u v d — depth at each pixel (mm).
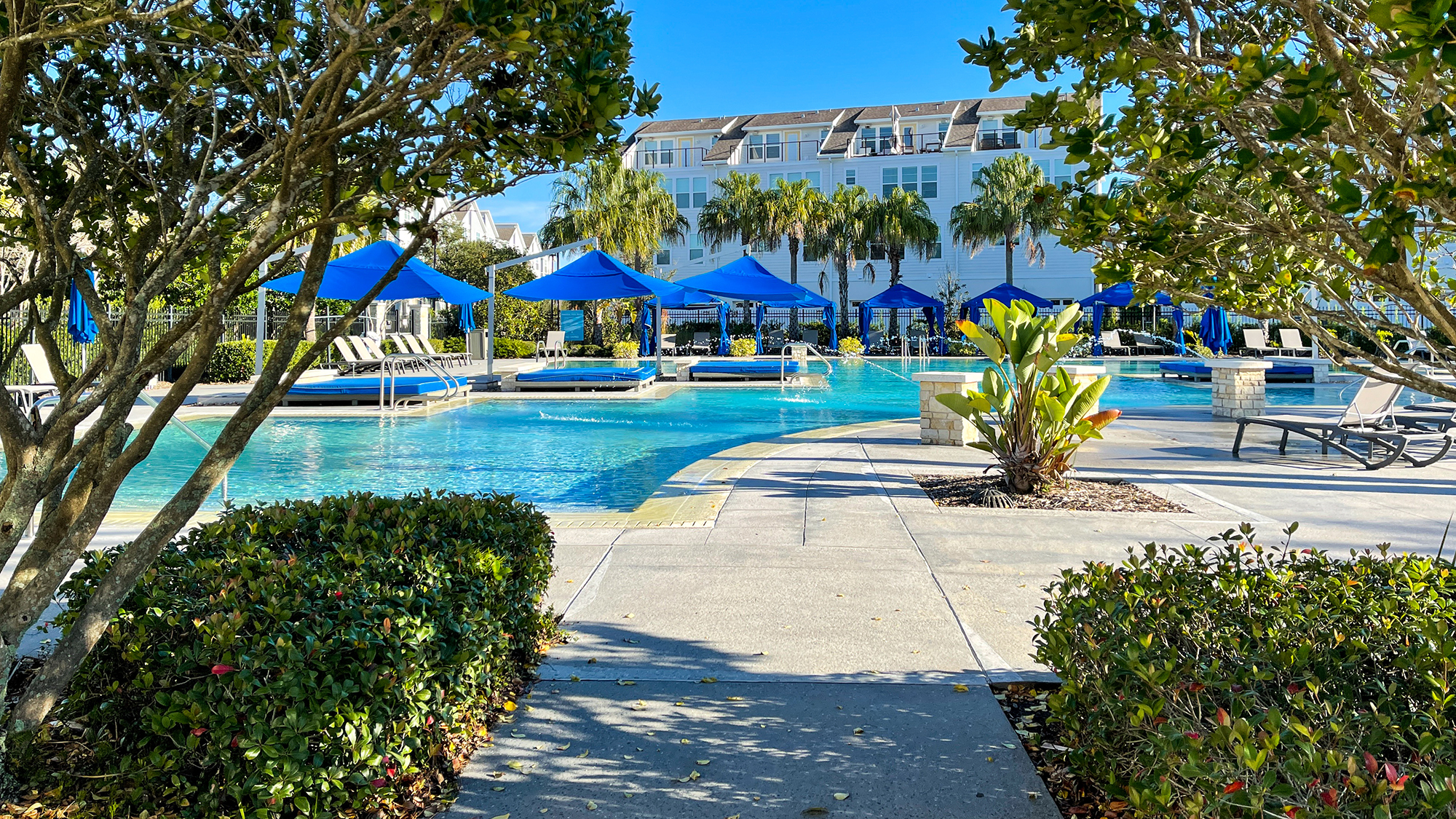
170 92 3217
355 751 2969
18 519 2799
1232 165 2926
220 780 3002
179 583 3654
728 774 3514
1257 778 2191
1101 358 38188
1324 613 3250
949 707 4094
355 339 23969
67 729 3494
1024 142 51719
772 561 6516
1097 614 3477
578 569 6355
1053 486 9109
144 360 2916
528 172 2930
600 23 2754
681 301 30703
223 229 3092
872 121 53344
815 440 13844
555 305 46250
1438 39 1476
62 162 3414
